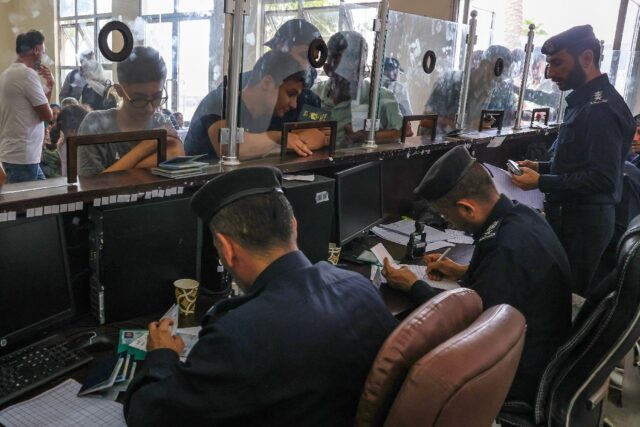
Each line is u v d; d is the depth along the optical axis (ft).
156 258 5.29
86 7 4.11
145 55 4.59
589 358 4.65
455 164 5.36
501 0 16.61
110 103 4.48
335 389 3.12
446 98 8.86
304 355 3.02
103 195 4.39
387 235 8.19
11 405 3.99
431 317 3.23
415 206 9.22
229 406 2.97
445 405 2.79
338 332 3.15
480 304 3.68
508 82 10.38
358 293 3.43
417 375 2.84
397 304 5.77
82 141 4.39
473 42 8.93
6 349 4.65
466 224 5.54
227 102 5.49
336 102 6.86
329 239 6.51
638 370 6.45
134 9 4.43
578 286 8.23
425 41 8.06
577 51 7.93
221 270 5.77
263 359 2.96
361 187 7.35
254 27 5.51
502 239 5.13
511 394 5.17
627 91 15.71
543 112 12.03
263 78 5.77
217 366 2.96
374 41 7.18
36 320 4.60
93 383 4.15
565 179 7.80
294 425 3.08
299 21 5.99
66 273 4.79
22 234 4.42
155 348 3.77
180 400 3.00
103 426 3.79
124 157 5.00
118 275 5.05
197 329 5.08
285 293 3.23
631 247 4.40
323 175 6.89
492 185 5.45
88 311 5.35
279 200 3.46
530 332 5.05
